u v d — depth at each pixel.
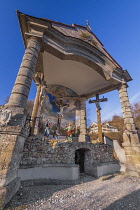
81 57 9.75
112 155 9.93
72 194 4.75
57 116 14.18
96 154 8.80
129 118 10.47
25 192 4.54
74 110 15.59
